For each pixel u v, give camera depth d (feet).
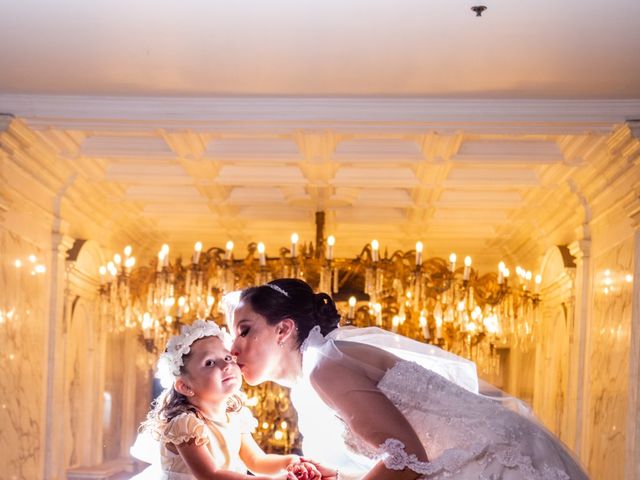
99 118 27.63
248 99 27.25
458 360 13.00
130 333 49.57
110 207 41.96
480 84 25.46
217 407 15.15
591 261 34.86
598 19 20.77
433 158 31.78
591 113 26.76
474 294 38.83
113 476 42.60
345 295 41.45
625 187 29.66
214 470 14.02
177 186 40.86
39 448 33.17
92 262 40.11
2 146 27.81
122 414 48.78
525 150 31.81
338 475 12.69
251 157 32.09
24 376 31.42
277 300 12.72
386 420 11.13
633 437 27.63
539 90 25.85
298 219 45.14
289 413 38.52
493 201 40.91
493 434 11.54
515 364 50.78
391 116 27.22
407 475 10.97
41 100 27.37
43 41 22.95
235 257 52.54
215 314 39.27
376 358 11.87
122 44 23.00
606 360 31.78
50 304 34.47
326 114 27.30
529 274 39.65
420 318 38.32
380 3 20.15
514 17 20.77
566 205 36.96
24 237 31.42
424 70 24.47
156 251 52.24
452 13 20.61
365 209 44.96
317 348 12.08
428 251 52.03
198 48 23.16
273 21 21.29
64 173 34.30
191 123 27.96
